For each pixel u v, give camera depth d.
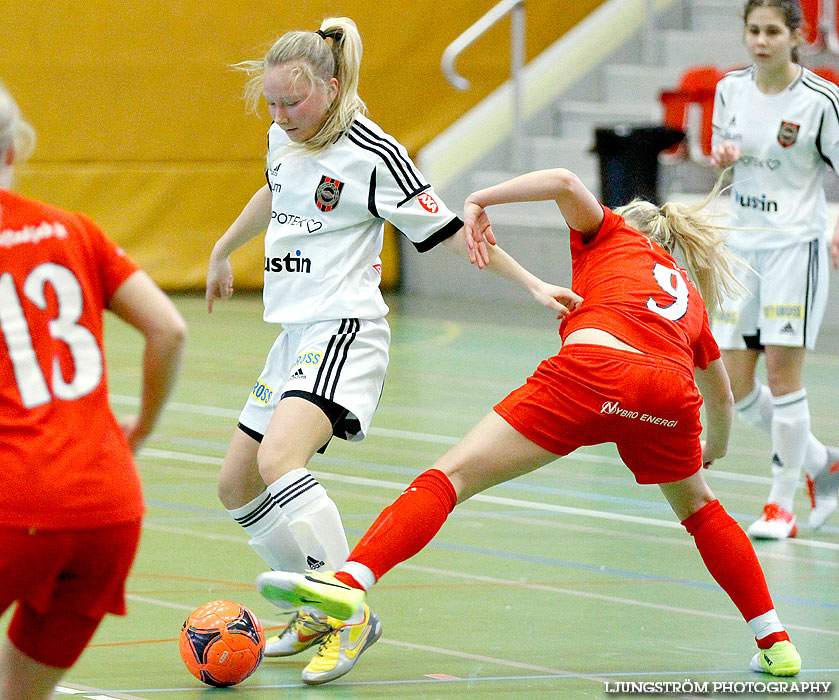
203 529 20.27
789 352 20.70
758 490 23.98
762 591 13.67
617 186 44.50
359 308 14.01
